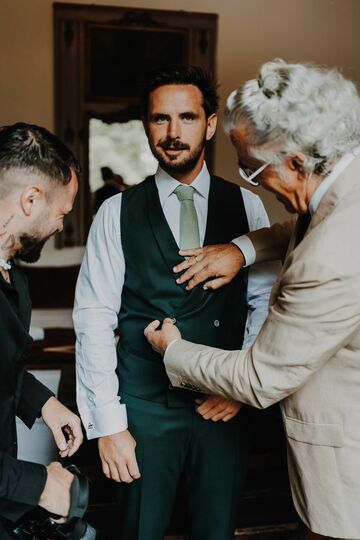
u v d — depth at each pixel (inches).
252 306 79.1
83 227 235.9
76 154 235.1
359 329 55.4
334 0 247.9
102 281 72.7
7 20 229.6
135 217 73.0
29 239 56.4
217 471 74.9
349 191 54.4
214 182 77.8
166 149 70.2
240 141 56.6
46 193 55.1
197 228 74.5
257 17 244.1
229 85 244.5
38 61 232.5
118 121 235.6
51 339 150.9
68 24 230.1
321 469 59.4
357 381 57.3
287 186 57.6
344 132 53.9
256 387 57.3
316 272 52.2
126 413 72.7
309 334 53.7
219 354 61.5
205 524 76.6
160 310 72.3
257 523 101.0
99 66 233.1
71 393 105.7
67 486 55.9
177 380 65.4
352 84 55.5
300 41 248.4
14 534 57.7
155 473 74.0
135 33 233.9
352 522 58.5
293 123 52.8
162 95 68.9
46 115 235.3
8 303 56.1
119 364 75.6
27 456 101.6
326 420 58.5
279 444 101.3
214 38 239.5
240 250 72.8
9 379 57.2
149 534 74.9
